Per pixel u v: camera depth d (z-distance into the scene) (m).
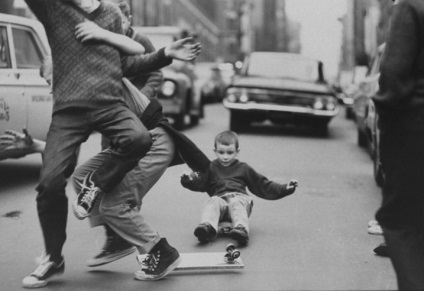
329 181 9.66
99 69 4.59
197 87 17.59
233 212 6.05
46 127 8.91
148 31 16.59
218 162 6.35
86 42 4.57
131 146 4.54
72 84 4.59
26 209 7.53
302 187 9.10
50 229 4.67
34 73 8.78
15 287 4.81
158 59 4.75
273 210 7.53
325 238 6.27
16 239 6.24
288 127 18.52
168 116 15.66
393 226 3.94
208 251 5.76
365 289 4.77
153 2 46.66
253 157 12.05
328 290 4.75
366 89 11.79
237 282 4.94
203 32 69.81
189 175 6.21
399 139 3.90
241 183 6.26
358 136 14.05
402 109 3.87
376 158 9.16
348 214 7.39
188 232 6.44
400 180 3.91
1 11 17.27
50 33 4.62
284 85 15.45
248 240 6.09
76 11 4.59
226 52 79.31
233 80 16.11
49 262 4.79
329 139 15.61
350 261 5.49
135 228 4.78
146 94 6.43
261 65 16.59
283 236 6.34
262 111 15.44
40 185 4.55
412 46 3.80
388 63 3.81
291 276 5.08
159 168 4.96
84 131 4.64
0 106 8.05
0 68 8.34
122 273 5.17
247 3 80.75
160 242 4.87
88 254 5.70
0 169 10.13
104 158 4.86
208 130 16.59
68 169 4.65
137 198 4.86
